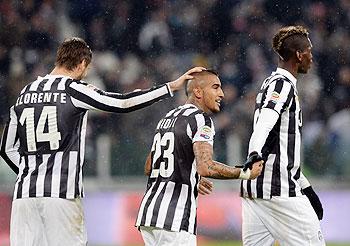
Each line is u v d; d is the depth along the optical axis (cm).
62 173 1934
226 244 4172
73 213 1944
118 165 4409
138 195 4272
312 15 6150
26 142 1959
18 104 1984
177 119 1938
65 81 1964
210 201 4200
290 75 2062
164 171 1931
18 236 1952
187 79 1977
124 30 5872
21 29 5666
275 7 6131
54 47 5706
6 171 4272
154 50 5816
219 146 4338
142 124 4597
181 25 5950
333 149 4575
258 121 1972
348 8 6209
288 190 2028
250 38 5959
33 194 1927
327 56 5934
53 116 1944
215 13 6016
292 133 2033
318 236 2045
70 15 5906
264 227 2105
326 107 5406
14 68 5456
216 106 1986
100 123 4584
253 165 1933
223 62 5816
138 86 5544
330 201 4409
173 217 1895
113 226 4231
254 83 5688
